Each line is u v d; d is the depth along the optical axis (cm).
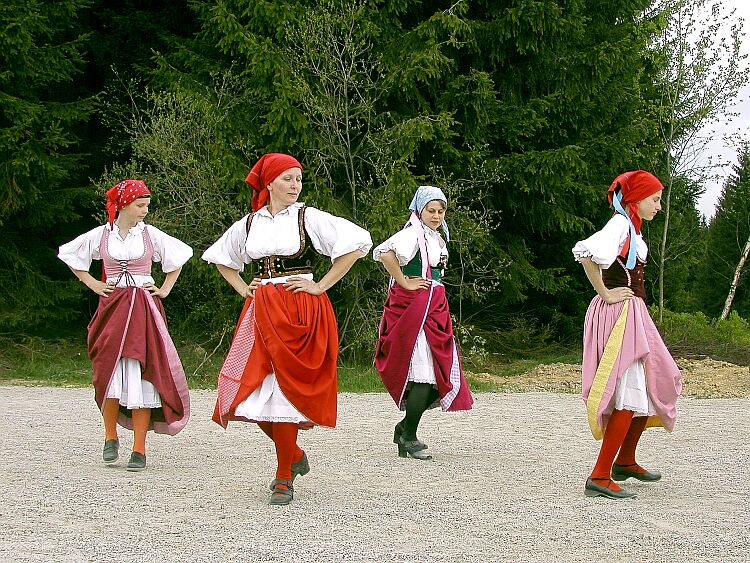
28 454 661
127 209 638
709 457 667
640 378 521
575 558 400
